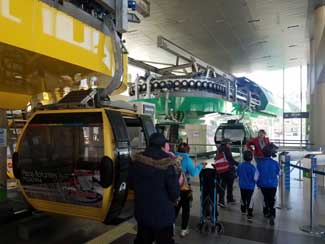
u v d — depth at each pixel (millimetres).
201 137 13930
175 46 12461
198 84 10969
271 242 4352
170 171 3070
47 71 4316
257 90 18625
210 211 4816
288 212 5906
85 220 5164
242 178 5629
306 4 10031
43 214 4980
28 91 6066
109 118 3719
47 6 3428
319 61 8914
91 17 4363
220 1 9750
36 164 4395
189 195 4547
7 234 4469
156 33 12969
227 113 12930
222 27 12297
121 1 5273
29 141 4434
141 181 3086
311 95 12430
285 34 13289
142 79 11438
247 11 10570
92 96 4102
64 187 4098
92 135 3959
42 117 4191
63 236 4453
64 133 4207
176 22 11641
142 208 3051
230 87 13461
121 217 4004
